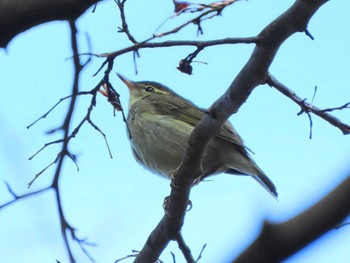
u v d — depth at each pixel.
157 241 10.69
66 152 8.16
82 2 4.80
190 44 7.66
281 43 7.83
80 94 7.95
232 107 8.80
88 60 7.23
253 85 8.41
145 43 7.55
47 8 4.75
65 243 8.20
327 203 3.45
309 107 9.79
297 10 7.41
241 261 3.59
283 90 9.77
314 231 3.47
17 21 4.75
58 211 8.21
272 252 3.53
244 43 7.80
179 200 10.19
